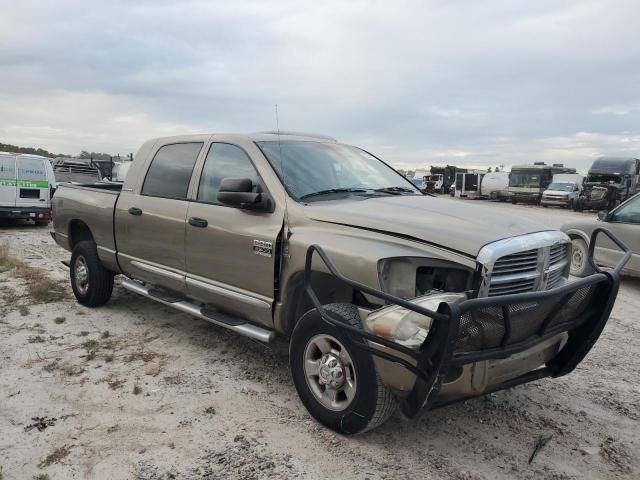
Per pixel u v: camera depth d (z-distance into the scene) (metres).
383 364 3.06
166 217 4.83
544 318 3.15
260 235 3.95
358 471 3.05
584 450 3.36
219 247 4.30
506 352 2.99
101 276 5.96
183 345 4.97
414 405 2.96
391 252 3.22
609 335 5.83
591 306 3.47
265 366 4.52
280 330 3.96
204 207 4.51
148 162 5.37
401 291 3.19
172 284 4.88
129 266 5.42
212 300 4.48
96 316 5.81
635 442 3.48
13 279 7.51
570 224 9.34
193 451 3.20
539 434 3.54
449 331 2.68
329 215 3.67
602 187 31.41
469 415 3.78
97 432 3.38
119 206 5.46
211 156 4.69
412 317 2.99
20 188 14.09
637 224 8.13
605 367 4.81
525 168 38.81
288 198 3.94
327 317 3.17
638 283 8.85
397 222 3.40
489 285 3.04
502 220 3.55
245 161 4.36
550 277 3.50
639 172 33.88
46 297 6.53
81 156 23.41
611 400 4.10
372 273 3.21
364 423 3.22
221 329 5.45
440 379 2.80
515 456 3.27
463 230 3.24
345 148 5.08
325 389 3.49
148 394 3.93
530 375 3.45
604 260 8.65
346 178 4.47
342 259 3.37
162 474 2.97
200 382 4.16
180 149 5.05
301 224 3.77
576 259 9.15
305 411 3.74
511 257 3.17
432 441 3.40
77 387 4.01
